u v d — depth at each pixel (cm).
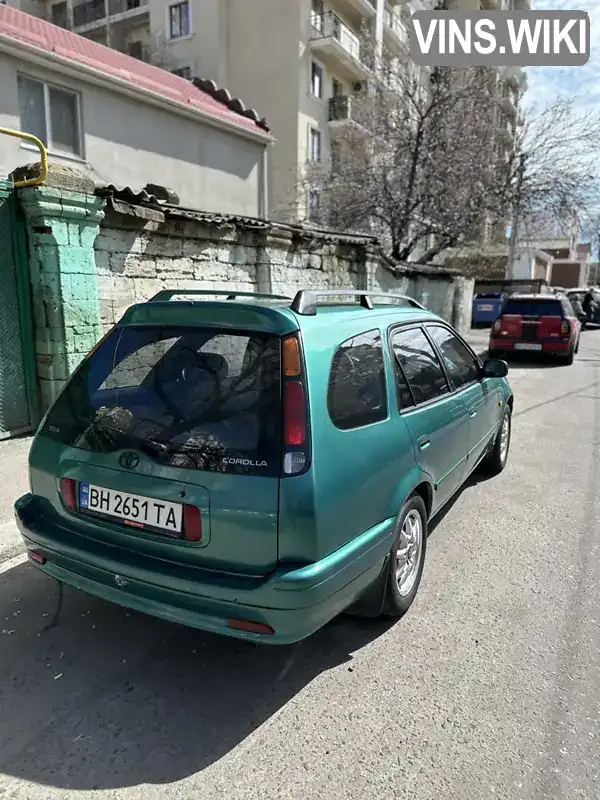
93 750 222
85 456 259
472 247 1952
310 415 229
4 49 1005
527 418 792
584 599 332
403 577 310
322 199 1828
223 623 226
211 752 222
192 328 258
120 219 609
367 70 1856
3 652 281
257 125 1634
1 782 207
